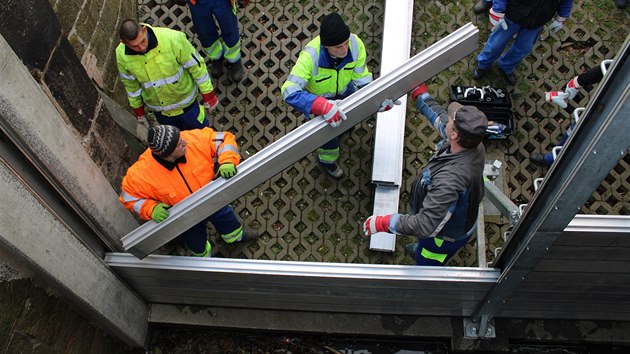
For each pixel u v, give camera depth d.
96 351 3.66
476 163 3.00
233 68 5.05
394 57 4.84
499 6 4.18
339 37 3.22
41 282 2.97
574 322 4.07
